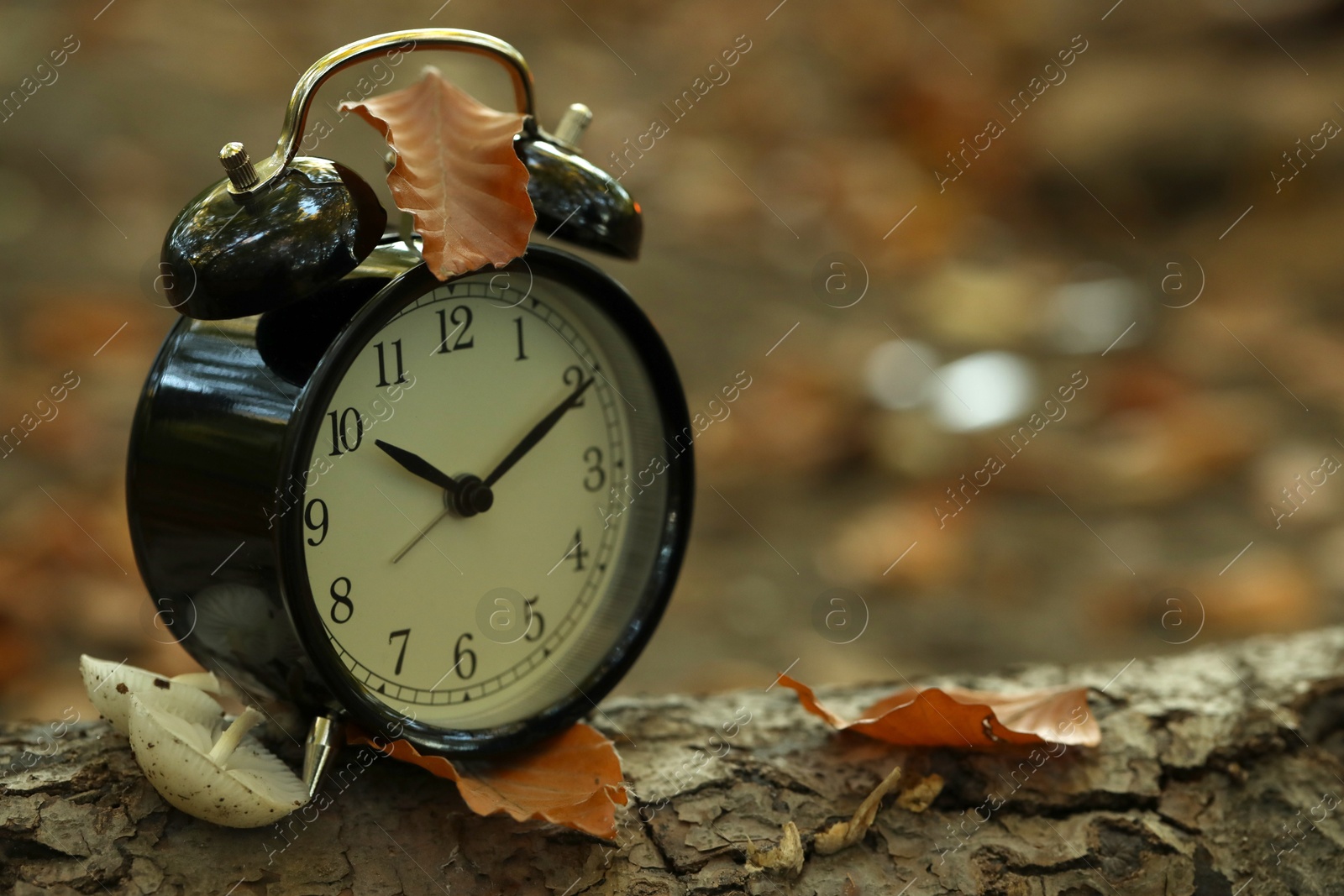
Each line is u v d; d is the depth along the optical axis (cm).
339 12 651
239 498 119
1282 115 589
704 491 404
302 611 118
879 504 398
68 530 322
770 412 430
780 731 160
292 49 600
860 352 460
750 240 541
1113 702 167
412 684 130
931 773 150
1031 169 616
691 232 541
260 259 115
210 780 118
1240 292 529
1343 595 351
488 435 132
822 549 376
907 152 625
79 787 132
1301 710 168
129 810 129
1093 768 154
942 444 418
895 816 146
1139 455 416
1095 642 337
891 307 507
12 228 435
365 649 126
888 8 745
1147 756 156
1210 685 171
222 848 127
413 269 120
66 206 453
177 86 537
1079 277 543
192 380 125
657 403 145
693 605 349
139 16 595
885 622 346
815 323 483
